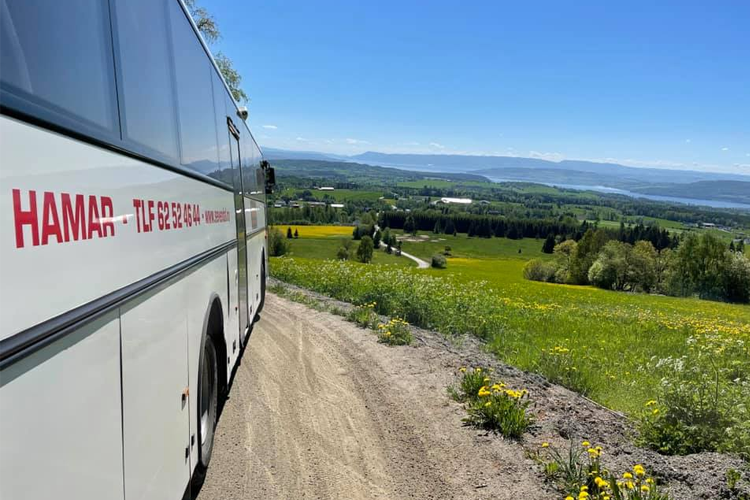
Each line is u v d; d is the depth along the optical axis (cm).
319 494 442
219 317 532
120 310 245
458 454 520
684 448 534
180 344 359
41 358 174
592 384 764
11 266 157
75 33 214
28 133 170
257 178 1122
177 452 346
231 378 691
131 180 268
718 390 594
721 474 458
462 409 638
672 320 1814
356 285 1600
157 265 307
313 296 1570
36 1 183
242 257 765
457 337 1105
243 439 545
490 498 442
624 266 6981
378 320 1142
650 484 420
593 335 1235
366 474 479
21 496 161
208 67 544
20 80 168
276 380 739
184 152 400
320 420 601
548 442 547
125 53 275
